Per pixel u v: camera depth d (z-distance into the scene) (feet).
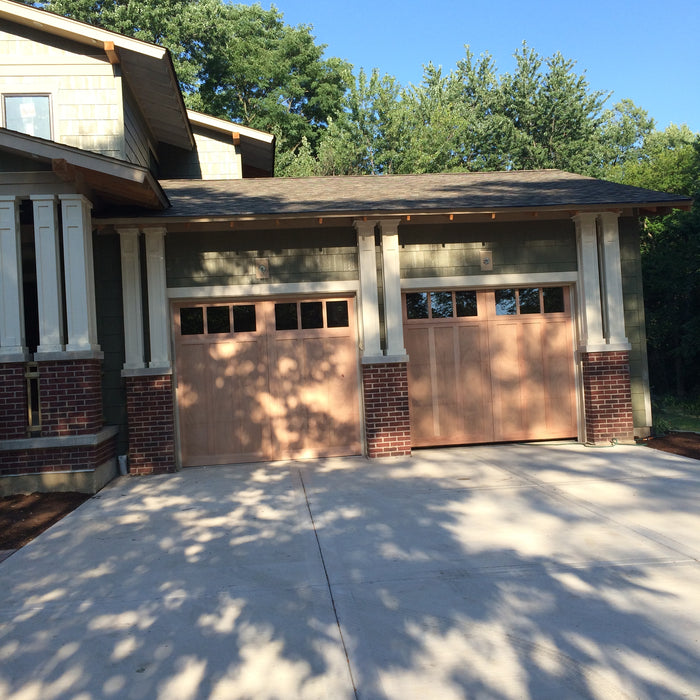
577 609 13.34
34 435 26.81
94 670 11.62
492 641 12.12
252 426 32.40
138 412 30.30
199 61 97.40
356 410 32.89
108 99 33.06
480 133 115.44
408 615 13.43
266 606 14.19
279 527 20.33
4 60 32.53
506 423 34.01
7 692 10.94
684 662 11.07
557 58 116.78
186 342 32.19
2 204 26.78
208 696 10.62
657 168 73.36
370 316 31.86
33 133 32.63
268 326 32.65
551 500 22.12
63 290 30.25
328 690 10.68
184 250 31.73
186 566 16.99
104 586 15.79
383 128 97.14
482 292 34.12
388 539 18.58
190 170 47.32
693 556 16.14
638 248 34.27
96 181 27.12
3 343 26.61
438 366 33.76
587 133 116.47
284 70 106.01
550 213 32.48
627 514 20.04
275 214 29.91
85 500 25.31
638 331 34.17
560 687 10.45
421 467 28.96
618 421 32.91
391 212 30.48
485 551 17.16
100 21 86.17
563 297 34.47
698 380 63.41
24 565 17.54
